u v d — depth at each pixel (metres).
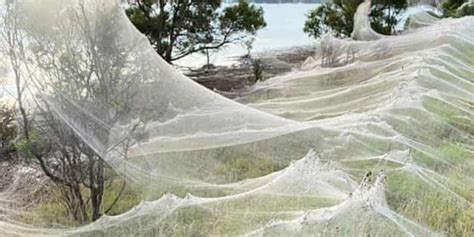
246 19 13.02
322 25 15.84
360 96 9.07
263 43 17.03
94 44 4.24
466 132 6.83
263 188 4.60
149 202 4.40
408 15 16.14
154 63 5.32
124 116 4.56
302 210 4.08
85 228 4.14
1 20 4.10
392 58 11.52
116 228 4.12
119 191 4.62
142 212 4.25
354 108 8.35
